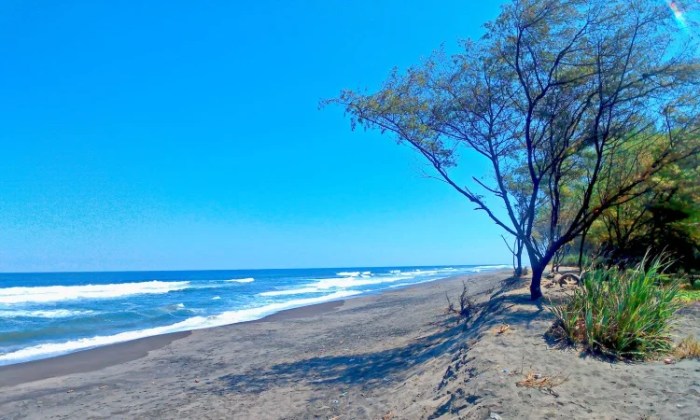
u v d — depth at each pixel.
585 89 12.02
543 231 19.06
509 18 11.30
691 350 6.87
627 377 5.89
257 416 7.59
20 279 83.44
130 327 20.72
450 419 5.17
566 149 12.84
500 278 34.78
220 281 68.44
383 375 8.91
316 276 95.00
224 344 15.88
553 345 7.40
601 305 7.68
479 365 6.47
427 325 14.45
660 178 14.02
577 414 4.77
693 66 10.84
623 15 10.89
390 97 12.22
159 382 11.13
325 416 7.07
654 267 8.20
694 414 4.64
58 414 8.90
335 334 16.09
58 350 15.58
